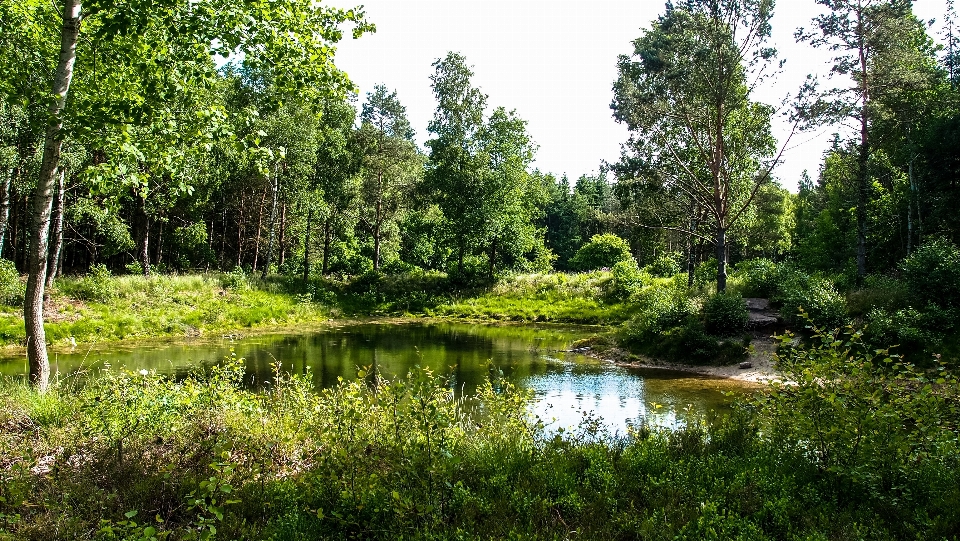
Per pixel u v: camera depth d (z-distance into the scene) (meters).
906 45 23.39
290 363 17.25
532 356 19.94
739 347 17.83
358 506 5.02
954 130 22.06
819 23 23.12
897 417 5.85
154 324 22.59
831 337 6.67
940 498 5.07
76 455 6.42
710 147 24.86
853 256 30.30
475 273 39.22
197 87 9.34
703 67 22.70
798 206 51.00
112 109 7.81
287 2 8.79
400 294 36.41
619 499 5.43
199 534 4.54
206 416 7.45
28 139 18.95
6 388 8.60
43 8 8.78
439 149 38.06
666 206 27.80
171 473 5.71
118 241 26.08
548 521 4.99
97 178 8.09
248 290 29.42
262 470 6.00
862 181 23.66
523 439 7.29
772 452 6.42
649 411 11.82
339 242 44.81
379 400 7.61
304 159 31.53
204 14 8.06
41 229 8.64
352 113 36.88
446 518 4.99
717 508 5.08
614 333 22.75
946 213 23.12
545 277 36.84
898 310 16.20
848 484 5.48
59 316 20.48
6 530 4.54
